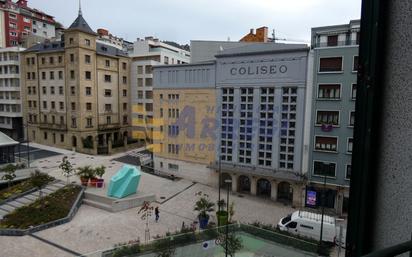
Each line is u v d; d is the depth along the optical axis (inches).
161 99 1592.0
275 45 1360.7
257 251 803.4
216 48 1747.0
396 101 73.0
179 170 1557.6
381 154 76.1
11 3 3029.0
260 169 1307.8
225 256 757.3
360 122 78.1
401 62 71.7
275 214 1120.8
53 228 959.6
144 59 2397.9
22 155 1888.5
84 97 2060.8
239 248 757.9
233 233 789.9
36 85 2233.0
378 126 75.8
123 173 1224.2
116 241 882.1
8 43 2977.4
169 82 1551.4
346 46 1082.7
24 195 1218.6
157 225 1007.0
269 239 812.0
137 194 1245.1
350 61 1080.2
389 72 73.7
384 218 76.5
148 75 2341.3
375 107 75.1
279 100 1245.7
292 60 1203.2
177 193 1333.7
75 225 989.2
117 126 2314.2
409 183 71.9
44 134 2233.0
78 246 848.3
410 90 70.7
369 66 74.8
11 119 2364.7
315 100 1152.2
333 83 1115.3
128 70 2409.0
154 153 1643.7
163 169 1616.6
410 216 72.0
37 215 1010.1
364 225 78.4
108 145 2059.5
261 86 1279.5
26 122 2327.8
